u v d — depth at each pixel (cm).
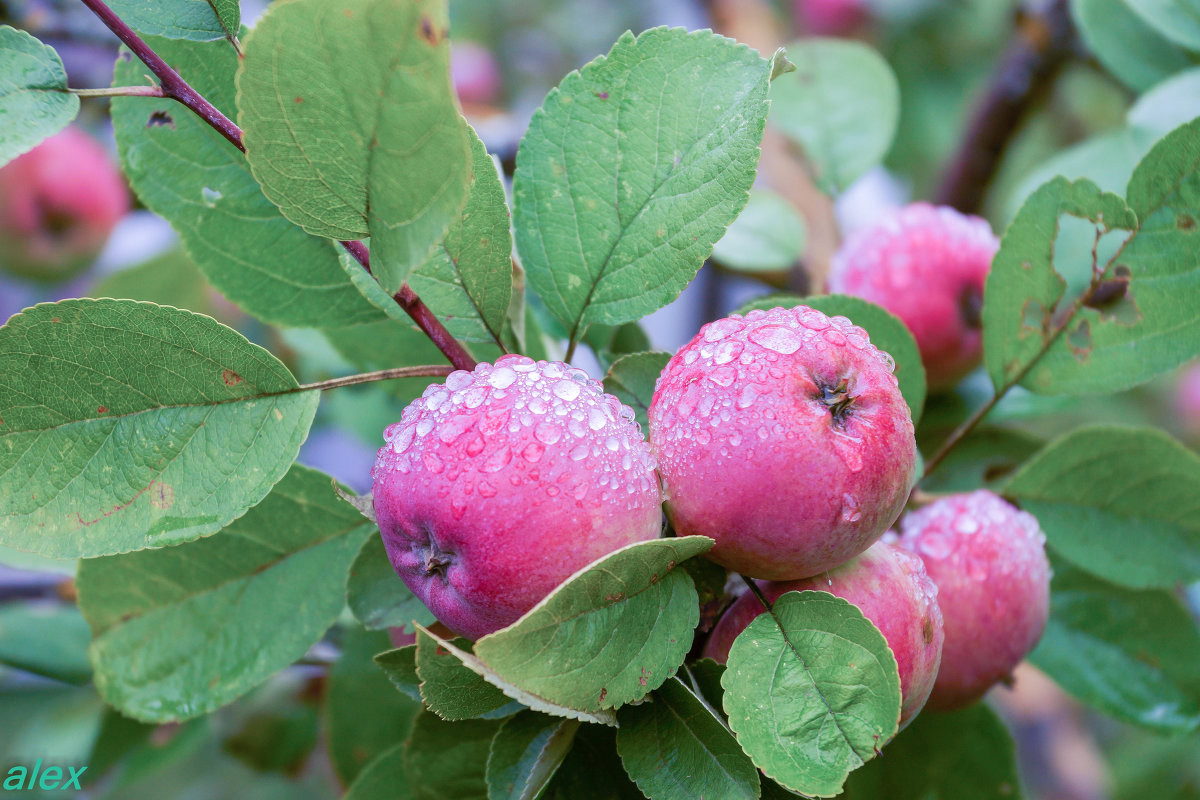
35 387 35
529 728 36
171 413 36
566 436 34
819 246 55
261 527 41
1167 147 39
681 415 35
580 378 36
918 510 42
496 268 38
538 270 39
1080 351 41
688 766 34
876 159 54
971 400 49
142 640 41
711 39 38
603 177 38
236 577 41
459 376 36
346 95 32
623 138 38
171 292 62
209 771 81
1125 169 50
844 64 55
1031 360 42
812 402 35
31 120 35
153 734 57
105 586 41
